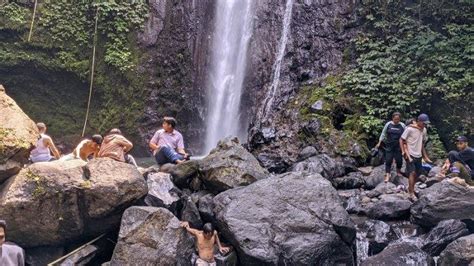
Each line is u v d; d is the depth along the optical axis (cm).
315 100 1487
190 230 873
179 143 1141
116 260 824
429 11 1523
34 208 848
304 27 1705
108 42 1775
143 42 1806
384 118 1388
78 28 1753
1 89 977
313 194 927
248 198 912
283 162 1351
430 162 1117
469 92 1348
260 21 1789
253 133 1506
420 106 1388
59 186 855
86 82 1759
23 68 1717
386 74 1455
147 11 1820
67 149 1756
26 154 904
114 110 1777
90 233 893
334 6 1681
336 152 1326
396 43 1518
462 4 1497
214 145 1772
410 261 858
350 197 1077
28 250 876
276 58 1728
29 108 1769
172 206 951
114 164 893
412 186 1048
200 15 1877
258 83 1731
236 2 1866
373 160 1296
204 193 1016
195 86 1830
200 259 847
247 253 847
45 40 1722
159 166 1123
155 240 838
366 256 939
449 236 911
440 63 1397
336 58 1603
